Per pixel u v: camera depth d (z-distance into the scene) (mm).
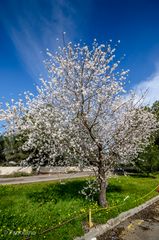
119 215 14133
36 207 14555
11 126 15789
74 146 15117
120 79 15414
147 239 11641
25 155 26766
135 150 17344
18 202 15773
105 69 14852
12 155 36250
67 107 15250
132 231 12562
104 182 15625
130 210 15328
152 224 13703
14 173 40500
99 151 15359
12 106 15703
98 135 15797
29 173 40375
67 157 16234
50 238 10109
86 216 12984
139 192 20500
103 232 12117
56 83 15164
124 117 16141
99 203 15422
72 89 14984
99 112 15375
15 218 12320
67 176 34438
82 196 17406
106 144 15820
